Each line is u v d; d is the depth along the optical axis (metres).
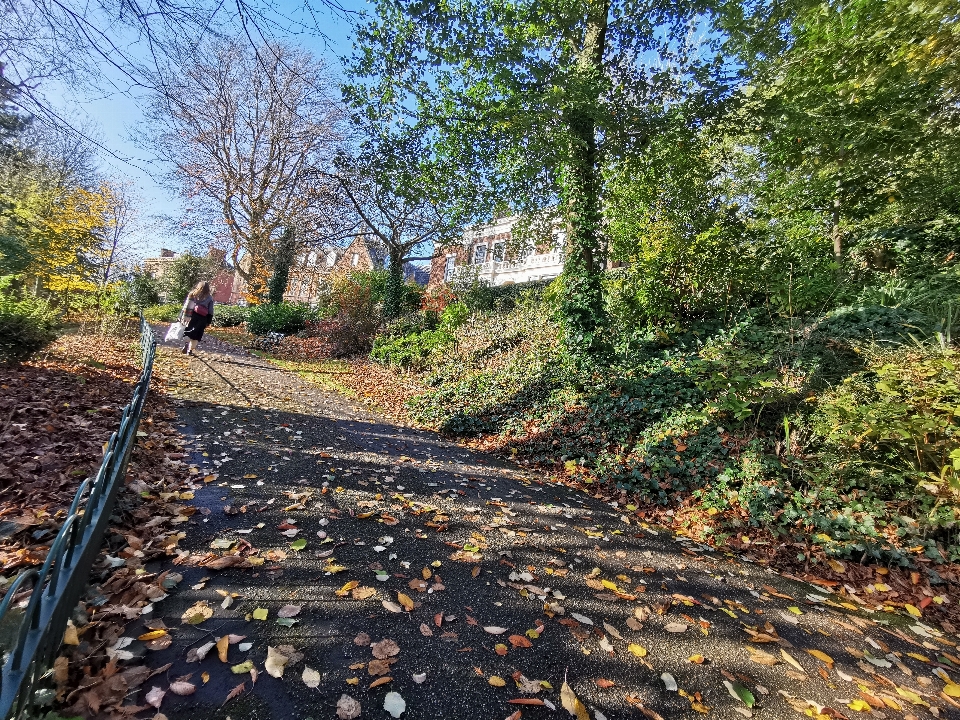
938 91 7.04
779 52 7.32
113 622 2.13
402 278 16.89
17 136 7.82
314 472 4.45
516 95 7.38
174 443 4.56
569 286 8.38
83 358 7.41
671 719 2.06
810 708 2.24
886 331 5.84
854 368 5.52
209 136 18.73
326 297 18.36
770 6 6.82
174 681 1.87
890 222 9.09
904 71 6.73
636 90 7.41
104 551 2.63
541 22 8.35
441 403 8.42
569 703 2.03
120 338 11.07
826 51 7.33
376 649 2.21
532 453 6.50
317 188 17.77
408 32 7.49
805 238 7.71
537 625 2.60
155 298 26.20
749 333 7.12
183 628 2.19
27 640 1.36
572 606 2.85
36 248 13.84
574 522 4.34
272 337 16.16
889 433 4.16
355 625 2.38
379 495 4.14
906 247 8.34
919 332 5.62
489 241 21.64
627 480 5.53
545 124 7.45
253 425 5.68
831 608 3.37
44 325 6.61
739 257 7.89
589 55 8.71
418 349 11.53
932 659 2.88
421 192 9.91
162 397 6.24
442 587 2.85
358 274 17.81
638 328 8.40
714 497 4.89
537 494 5.03
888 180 8.27
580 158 7.93
